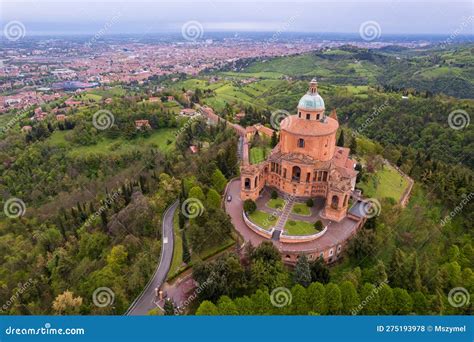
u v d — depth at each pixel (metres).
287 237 95.44
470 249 108.31
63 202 159.25
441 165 161.12
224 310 72.62
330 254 95.69
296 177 116.12
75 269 100.62
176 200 135.25
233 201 120.19
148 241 111.12
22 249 127.81
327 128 110.94
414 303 80.62
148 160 182.62
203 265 84.06
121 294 86.06
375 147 172.50
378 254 98.62
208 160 147.25
